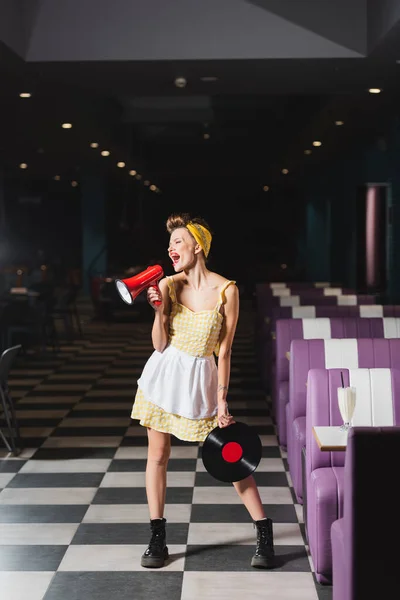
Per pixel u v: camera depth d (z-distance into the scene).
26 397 7.85
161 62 7.68
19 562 3.66
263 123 17.44
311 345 4.79
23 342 11.06
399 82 8.88
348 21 7.49
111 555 3.74
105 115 13.80
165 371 3.47
